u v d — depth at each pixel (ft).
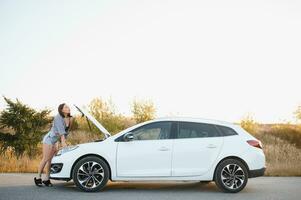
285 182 38.93
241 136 32.91
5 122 66.33
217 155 32.17
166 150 31.96
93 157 31.91
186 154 31.99
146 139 32.42
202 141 32.35
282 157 56.34
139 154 31.86
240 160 32.40
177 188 34.86
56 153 34.91
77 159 31.96
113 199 28.55
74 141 66.95
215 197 29.91
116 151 31.96
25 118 66.85
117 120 68.95
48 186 35.01
